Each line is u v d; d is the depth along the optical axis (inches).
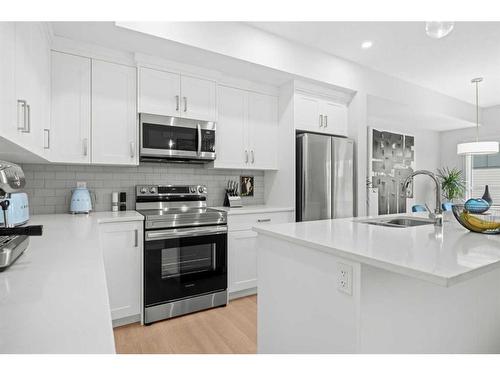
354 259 44.9
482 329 68.2
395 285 49.6
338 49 128.5
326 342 51.2
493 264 40.2
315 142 130.9
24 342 20.4
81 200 99.2
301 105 132.0
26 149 57.2
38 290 30.5
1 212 63.1
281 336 62.5
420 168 234.8
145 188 116.0
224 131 123.3
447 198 229.5
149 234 94.6
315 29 112.4
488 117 220.4
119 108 99.9
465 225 62.8
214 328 92.6
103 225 88.0
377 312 46.9
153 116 104.2
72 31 87.5
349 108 148.4
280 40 117.5
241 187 141.5
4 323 23.2
